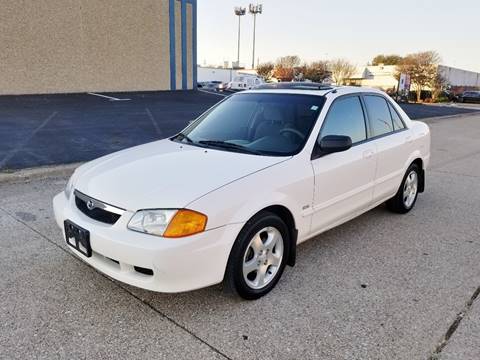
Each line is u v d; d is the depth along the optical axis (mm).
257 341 2586
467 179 7223
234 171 2988
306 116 3672
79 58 21141
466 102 48000
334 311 2932
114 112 14602
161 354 2447
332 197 3648
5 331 2615
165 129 11125
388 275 3500
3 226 4273
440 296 3176
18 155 7371
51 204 4992
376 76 59469
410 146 4867
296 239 3322
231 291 2910
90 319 2766
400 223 4797
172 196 2689
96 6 21266
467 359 2465
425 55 52531
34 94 19516
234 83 36000
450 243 4238
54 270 3400
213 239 2666
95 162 3529
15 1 18344
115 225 2701
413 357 2473
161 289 2611
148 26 23938
